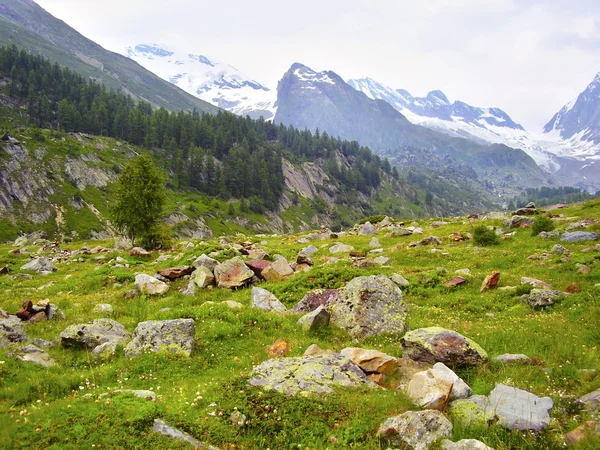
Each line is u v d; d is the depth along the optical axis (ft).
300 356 43.21
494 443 27.07
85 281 88.79
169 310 62.23
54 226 529.86
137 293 76.89
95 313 64.80
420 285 80.53
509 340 47.88
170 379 39.11
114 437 26.61
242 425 29.50
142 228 163.32
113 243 198.49
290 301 72.49
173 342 45.78
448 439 27.02
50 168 597.11
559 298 62.28
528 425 28.37
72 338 48.62
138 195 160.86
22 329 51.37
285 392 33.71
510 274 83.51
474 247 116.37
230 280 81.51
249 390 33.83
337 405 31.76
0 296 78.59
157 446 26.16
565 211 163.43
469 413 30.45
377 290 56.90
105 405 30.37
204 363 43.55
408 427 27.53
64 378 38.93
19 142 594.65
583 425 27.43
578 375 35.65
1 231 481.05
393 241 143.23
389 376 38.34
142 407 30.17
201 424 29.07
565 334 47.52
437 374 34.78
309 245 143.54
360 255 114.11
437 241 128.06
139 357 43.50
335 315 56.90
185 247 147.13
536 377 36.42
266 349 47.62
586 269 75.56
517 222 138.72
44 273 110.22
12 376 38.42
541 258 93.81
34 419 28.55
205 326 53.26
